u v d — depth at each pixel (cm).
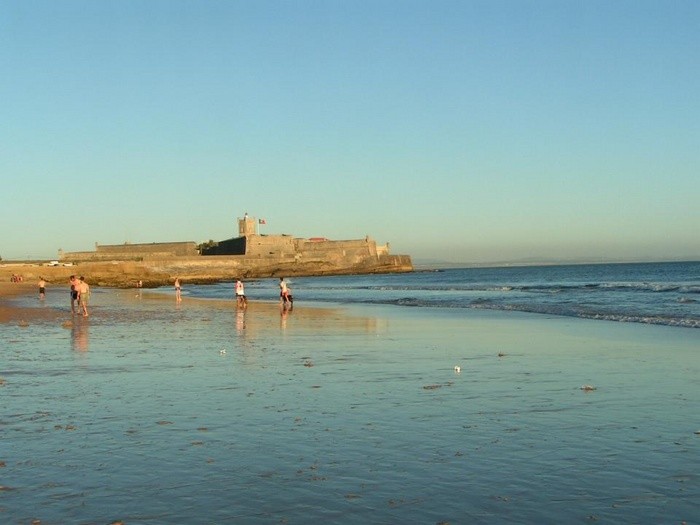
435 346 1975
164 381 1341
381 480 722
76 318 3219
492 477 732
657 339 2111
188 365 1572
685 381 1332
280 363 1609
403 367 1541
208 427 952
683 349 1845
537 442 870
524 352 1812
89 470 755
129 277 13012
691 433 918
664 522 611
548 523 610
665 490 690
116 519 618
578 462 784
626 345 1962
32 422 984
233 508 644
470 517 623
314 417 1015
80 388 1261
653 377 1383
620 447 848
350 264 16475
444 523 610
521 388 1260
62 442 871
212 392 1220
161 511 636
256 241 15400
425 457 805
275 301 5175
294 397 1171
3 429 941
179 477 731
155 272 13612
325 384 1304
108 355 1762
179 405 1103
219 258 14438
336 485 706
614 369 1496
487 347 1941
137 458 801
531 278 12762
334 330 2545
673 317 2888
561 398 1162
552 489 694
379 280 13288
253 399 1154
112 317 3294
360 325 2778
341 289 8300
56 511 637
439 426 958
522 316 3216
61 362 1625
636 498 668
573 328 2541
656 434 912
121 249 16112
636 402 1126
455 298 5278
